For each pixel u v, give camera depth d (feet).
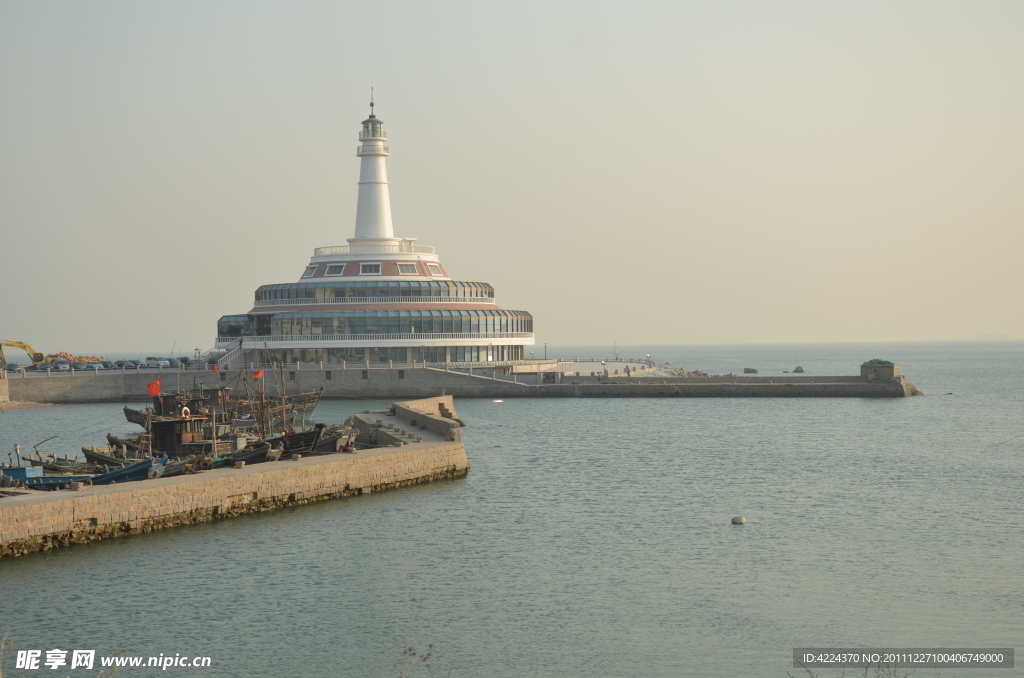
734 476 257.96
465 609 147.13
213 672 126.21
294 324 563.07
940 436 352.28
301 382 524.52
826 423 400.26
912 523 199.21
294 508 208.03
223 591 153.89
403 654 131.13
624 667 126.93
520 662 128.88
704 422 404.57
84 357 626.64
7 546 164.55
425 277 597.11
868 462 284.41
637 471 265.54
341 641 135.44
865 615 143.95
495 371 554.87
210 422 272.10
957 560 170.71
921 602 149.18
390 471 233.35
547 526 195.93
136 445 259.39
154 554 171.63
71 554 169.68
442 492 229.86
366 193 614.75
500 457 292.40
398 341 556.92
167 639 135.74
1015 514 207.62
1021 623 140.26
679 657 130.00
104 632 138.00
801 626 139.85
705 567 167.43
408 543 181.57
